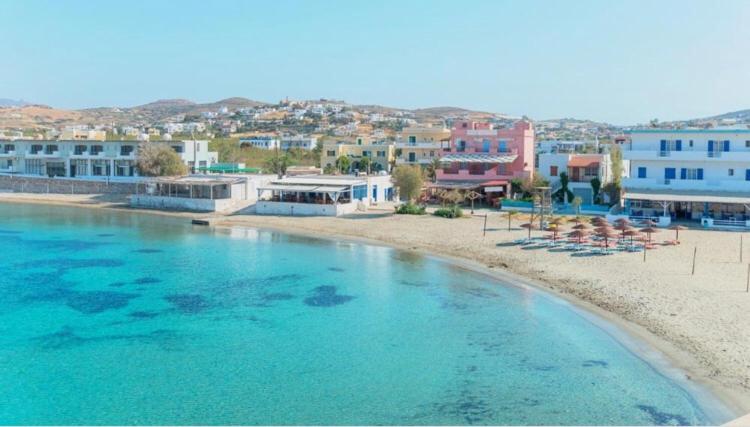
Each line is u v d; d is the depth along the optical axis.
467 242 72.50
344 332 43.47
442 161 110.19
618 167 102.00
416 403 32.31
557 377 35.12
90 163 137.00
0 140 144.38
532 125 112.38
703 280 51.31
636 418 30.17
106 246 76.19
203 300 51.72
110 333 43.34
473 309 48.38
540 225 78.75
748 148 83.75
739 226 76.12
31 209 112.88
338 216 95.19
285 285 56.56
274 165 151.12
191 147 138.25
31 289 55.25
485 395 33.12
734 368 34.31
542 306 48.34
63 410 31.75
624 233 63.38
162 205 111.38
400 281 57.59
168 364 37.66
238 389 34.16
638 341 39.28
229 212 103.25
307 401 32.66
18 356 38.97
